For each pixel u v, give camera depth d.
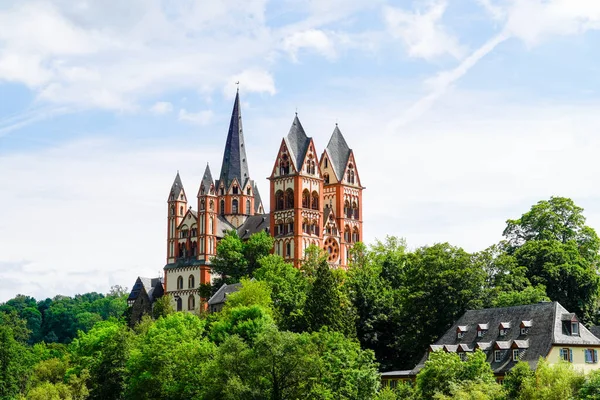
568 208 179.75
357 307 156.88
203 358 132.75
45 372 171.00
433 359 111.81
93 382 151.62
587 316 158.38
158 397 132.62
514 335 122.81
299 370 116.94
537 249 164.25
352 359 116.12
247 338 142.50
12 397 139.88
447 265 146.25
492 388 103.75
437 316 143.38
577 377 98.69
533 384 99.62
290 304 170.25
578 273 159.00
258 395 115.94
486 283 148.75
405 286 157.75
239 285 194.50
